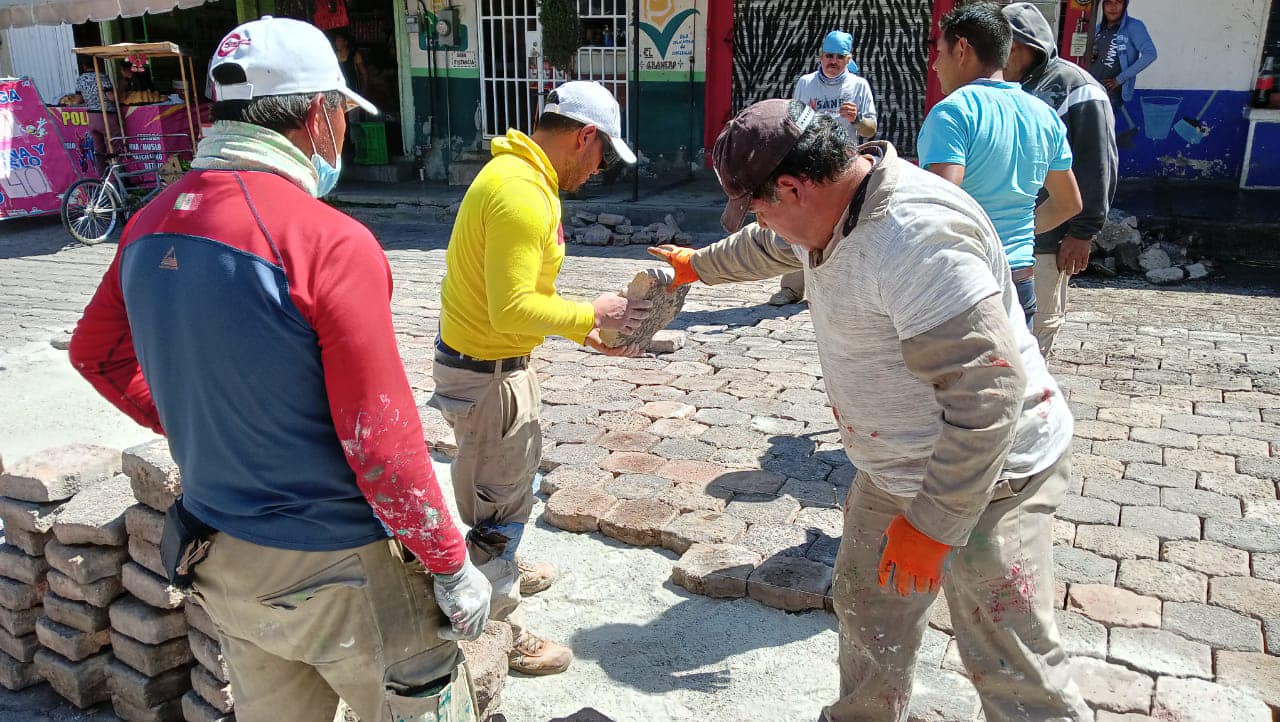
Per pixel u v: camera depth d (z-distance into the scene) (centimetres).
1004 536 218
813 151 190
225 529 186
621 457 475
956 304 185
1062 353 629
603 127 289
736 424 518
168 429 187
